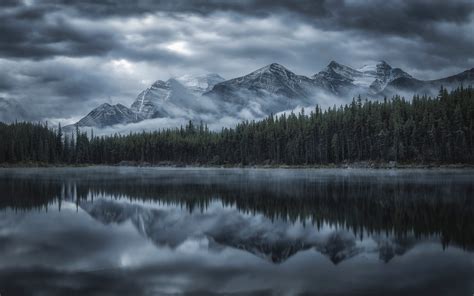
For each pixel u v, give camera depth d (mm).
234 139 191875
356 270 24812
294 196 58062
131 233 35688
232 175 115375
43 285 22234
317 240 32344
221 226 38250
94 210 48031
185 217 43062
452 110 139625
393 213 42969
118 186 78750
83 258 27547
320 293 21188
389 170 127875
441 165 130500
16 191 68938
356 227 36719
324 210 45844
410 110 152500
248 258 27688
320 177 98250
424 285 22078
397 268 25141
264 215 43562
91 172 141000
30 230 36812
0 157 181875
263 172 133375
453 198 52906
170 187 75625
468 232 34188
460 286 21969
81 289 21719
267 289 21781
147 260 27203
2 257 27703
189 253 28938
